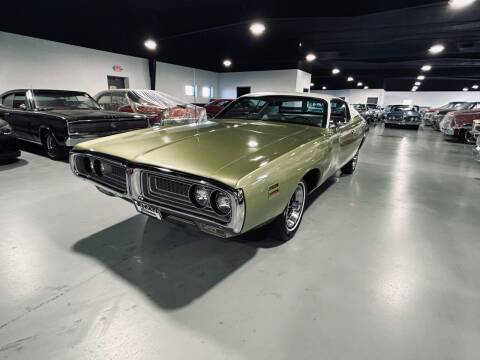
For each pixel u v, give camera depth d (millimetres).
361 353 1329
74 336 1372
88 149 2082
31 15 8383
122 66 11586
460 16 8117
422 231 2627
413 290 1789
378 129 14422
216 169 1588
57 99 5422
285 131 2516
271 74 15625
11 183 3604
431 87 29359
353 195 3631
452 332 1463
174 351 1313
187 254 2127
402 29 9773
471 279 1918
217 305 1612
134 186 1800
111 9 9188
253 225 1631
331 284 1826
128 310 1551
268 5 8258
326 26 9531
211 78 17031
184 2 8727
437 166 5543
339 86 32875
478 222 2859
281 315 1552
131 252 2129
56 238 2295
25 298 1613
